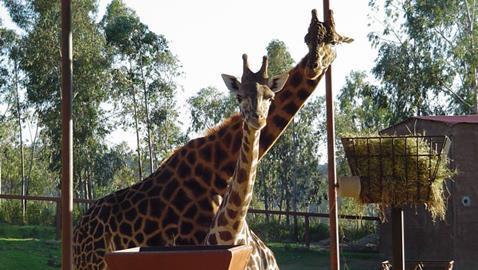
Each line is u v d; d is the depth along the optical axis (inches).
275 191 1807.3
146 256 157.0
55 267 629.3
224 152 289.0
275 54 1584.6
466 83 1362.0
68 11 214.5
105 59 1401.3
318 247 813.2
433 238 707.4
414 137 287.7
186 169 294.5
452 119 713.0
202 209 287.0
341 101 1608.0
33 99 1389.0
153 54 1413.6
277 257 740.0
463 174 684.7
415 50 1339.8
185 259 156.8
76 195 1679.4
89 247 308.3
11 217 1031.6
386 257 730.2
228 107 1809.8
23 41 1386.6
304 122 1715.1
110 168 1765.5
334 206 282.8
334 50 275.7
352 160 287.6
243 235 252.2
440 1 1323.8
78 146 1423.5
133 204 300.0
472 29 1328.7
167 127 1590.8
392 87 1343.5
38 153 1980.8
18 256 650.2
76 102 1386.6
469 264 685.9
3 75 1562.5
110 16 1475.1
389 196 285.4
